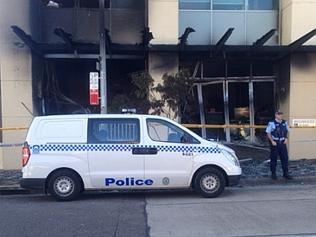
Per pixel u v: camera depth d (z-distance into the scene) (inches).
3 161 692.1
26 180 446.0
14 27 597.6
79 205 426.0
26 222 354.0
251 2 776.3
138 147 449.4
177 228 324.8
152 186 450.0
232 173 452.8
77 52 722.2
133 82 716.7
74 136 451.2
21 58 692.7
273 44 778.2
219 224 333.4
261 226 324.5
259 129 793.6
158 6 716.7
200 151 453.1
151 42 714.8
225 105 786.8
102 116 454.6
